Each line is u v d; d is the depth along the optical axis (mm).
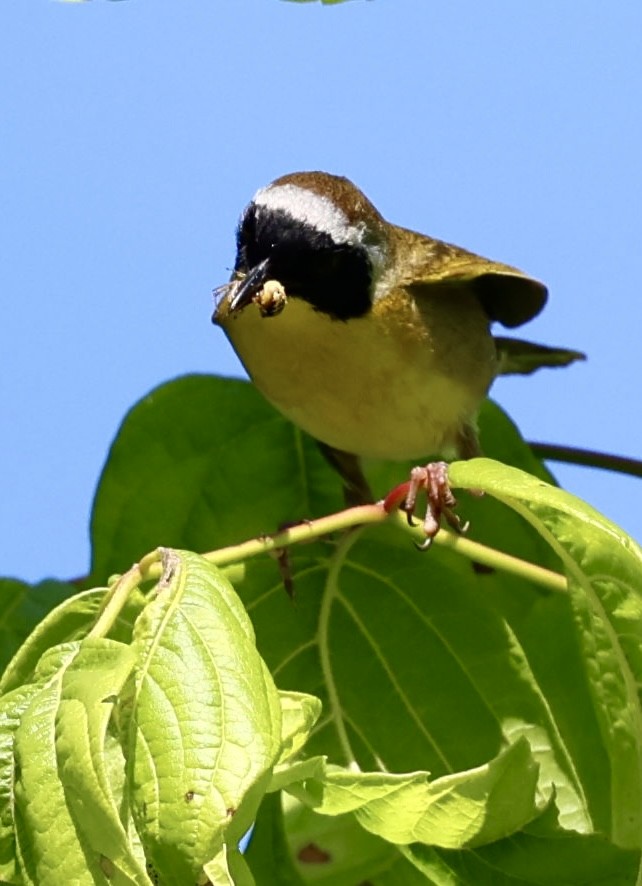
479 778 6535
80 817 5039
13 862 5461
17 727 5645
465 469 6648
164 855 4895
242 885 5457
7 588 9109
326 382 10938
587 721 8562
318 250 10891
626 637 6770
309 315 10883
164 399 10383
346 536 8492
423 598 8320
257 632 8344
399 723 8117
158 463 10289
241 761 5047
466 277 11375
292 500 10805
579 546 6719
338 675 8242
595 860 6961
